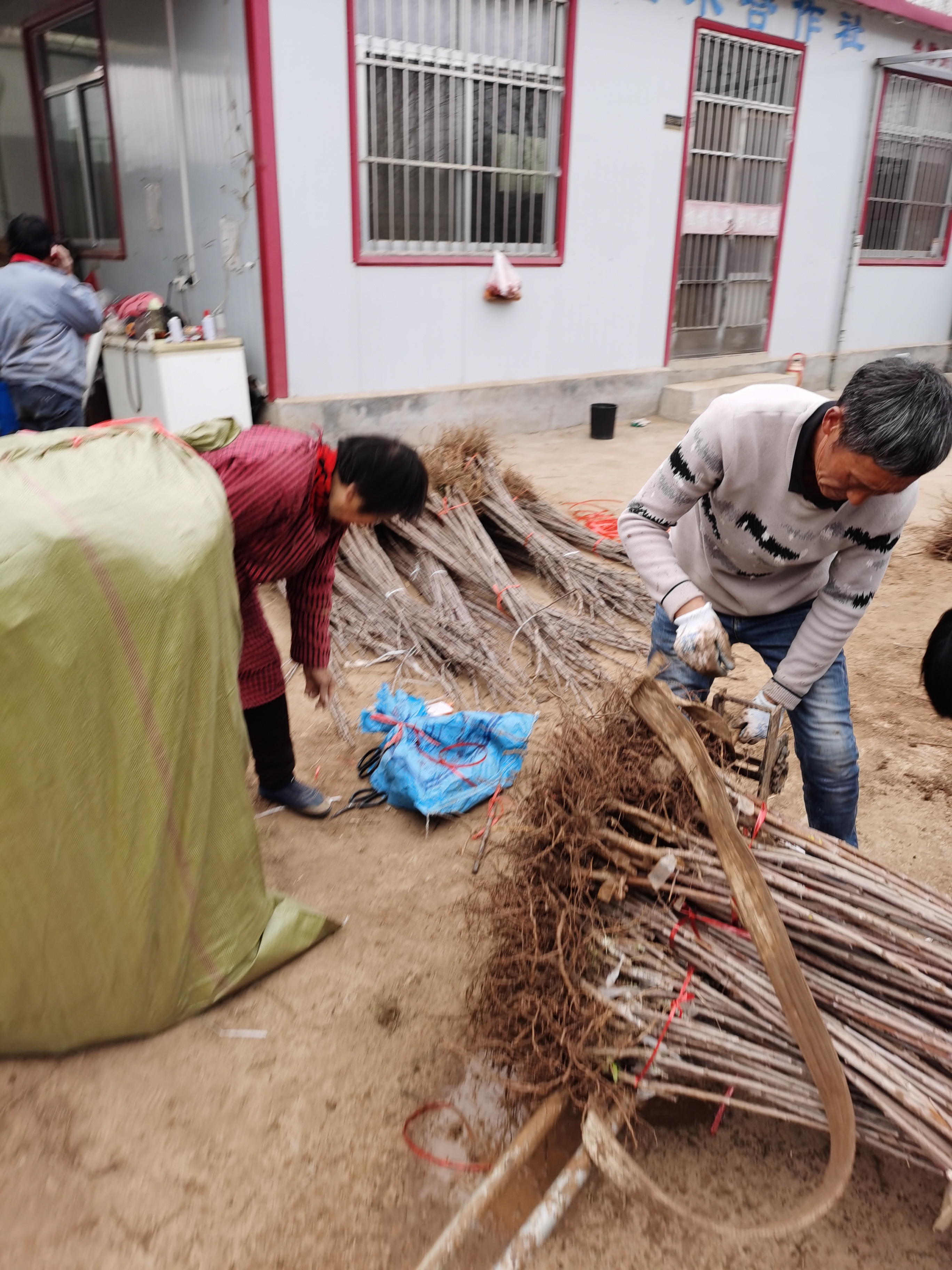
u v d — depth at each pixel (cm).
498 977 203
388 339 750
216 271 723
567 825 196
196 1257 168
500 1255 170
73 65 832
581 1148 183
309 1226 174
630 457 789
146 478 190
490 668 388
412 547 484
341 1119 196
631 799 195
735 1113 201
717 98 903
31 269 510
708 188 939
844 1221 179
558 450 810
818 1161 192
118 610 172
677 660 241
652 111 848
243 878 220
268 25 614
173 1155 186
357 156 684
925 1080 162
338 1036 216
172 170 732
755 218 991
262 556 236
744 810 190
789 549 213
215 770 204
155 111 727
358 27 659
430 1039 217
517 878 206
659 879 185
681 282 960
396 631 414
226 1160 186
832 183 1048
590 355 899
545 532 511
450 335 788
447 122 728
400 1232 174
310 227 679
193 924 207
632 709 204
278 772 288
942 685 174
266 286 675
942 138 1150
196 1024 217
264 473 219
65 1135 188
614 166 841
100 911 188
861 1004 171
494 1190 177
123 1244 169
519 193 795
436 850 286
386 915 257
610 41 793
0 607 161
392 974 236
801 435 191
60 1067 204
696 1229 176
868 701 396
